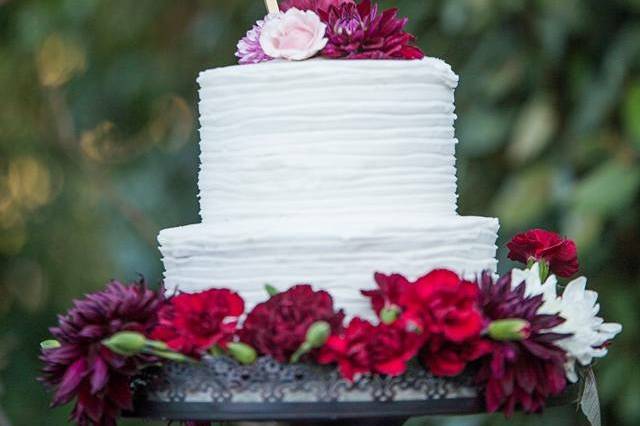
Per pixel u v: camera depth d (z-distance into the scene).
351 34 3.20
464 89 5.82
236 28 7.00
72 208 6.86
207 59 7.18
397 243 2.99
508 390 2.83
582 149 5.51
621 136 5.55
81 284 6.81
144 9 7.23
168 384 2.91
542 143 5.52
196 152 7.20
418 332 2.79
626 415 5.54
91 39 7.23
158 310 2.91
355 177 3.09
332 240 2.97
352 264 2.97
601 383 5.60
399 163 3.11
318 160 3.08
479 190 5.95
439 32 5.98
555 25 5.46
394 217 3.07
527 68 5.64
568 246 3.29
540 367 2.86
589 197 5.24
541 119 5.54
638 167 5.38
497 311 2.84
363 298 2.97
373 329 2.81
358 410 2.81
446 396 2.86
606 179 5.27
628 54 5.39
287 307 2.82
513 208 5.50
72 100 7.23
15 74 7.02
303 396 2.81
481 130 5.70
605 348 3.11
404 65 3.12
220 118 3.18
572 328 2.95
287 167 3.09
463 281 2.84
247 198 3.13
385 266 2.98
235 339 2.87
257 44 3.32
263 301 2.99
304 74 3.09
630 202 5.43
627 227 5.62
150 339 2.88
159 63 7.29
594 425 3.16
